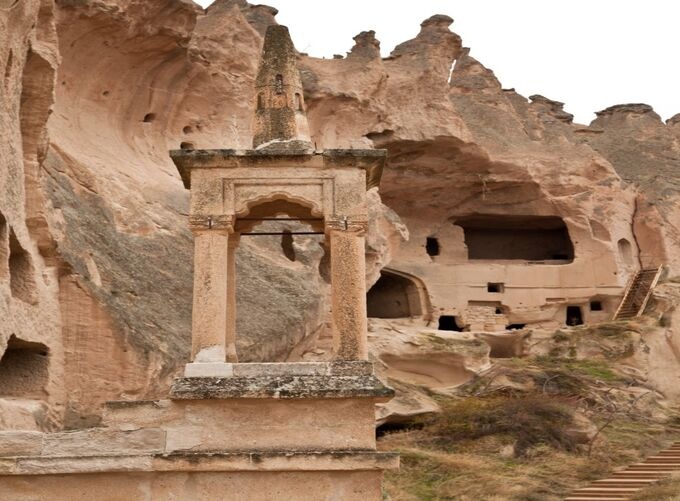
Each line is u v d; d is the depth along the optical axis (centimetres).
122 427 1062
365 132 4044
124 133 2833
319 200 1167
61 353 1822
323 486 1037
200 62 3131
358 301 1139
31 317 1677
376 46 4116
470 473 2289
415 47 4378
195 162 1166
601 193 4591
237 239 1299
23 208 1733
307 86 3816
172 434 1058
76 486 1037
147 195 2580
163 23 2762
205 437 1056
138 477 1041
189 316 2155
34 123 1833
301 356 2675
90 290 1886
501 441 2589
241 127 3309
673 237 4709
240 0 4138
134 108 2889
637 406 3169
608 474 2362
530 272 4516
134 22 2667
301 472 1039
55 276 1864
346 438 1057
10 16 1598
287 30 1309
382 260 3553
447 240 4609
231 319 1262
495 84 4881
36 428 1549
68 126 2533
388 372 3269
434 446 2592
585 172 4616
